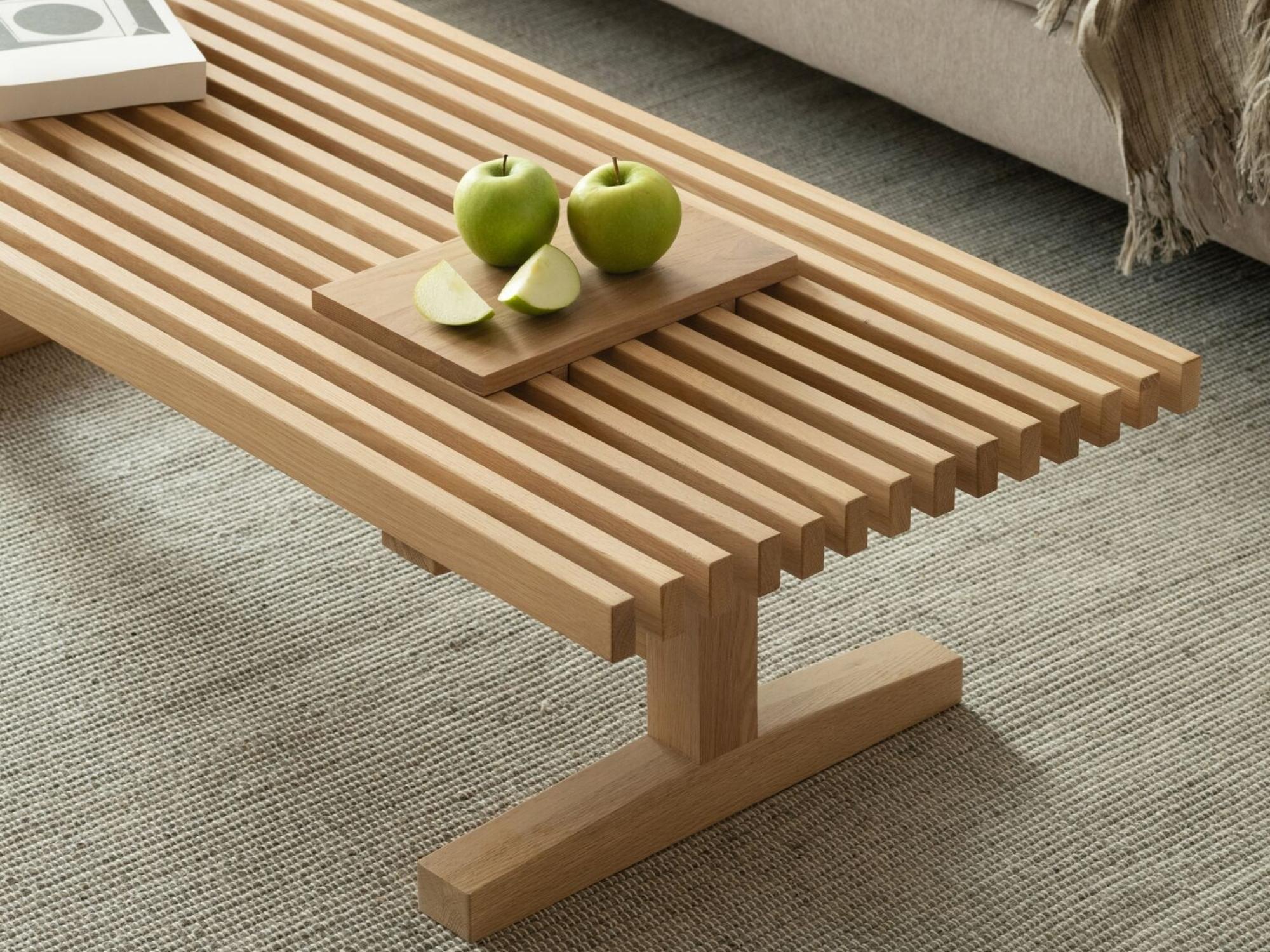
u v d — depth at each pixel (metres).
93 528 1.92
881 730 1.64
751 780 1.55
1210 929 1.44
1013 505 1.98
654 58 3.03
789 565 1.24
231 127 1.79
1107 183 2.37
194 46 1.85
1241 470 2.04
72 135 1.76
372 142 1.75
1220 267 2.45
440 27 1.99
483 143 1.75
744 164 1.71
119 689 1.70
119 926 1.44
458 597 1.83
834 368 1.39
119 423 2.10
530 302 1.39
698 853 1.52
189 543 1.90
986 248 2.49
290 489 1.99
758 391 1.37
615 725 1.67
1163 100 2.16
